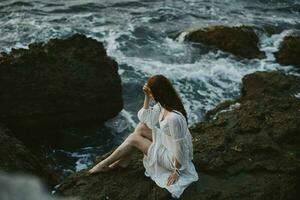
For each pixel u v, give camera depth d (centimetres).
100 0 1593
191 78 1143
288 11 1658
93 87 886
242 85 1062
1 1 1516
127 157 562
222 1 1698
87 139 891
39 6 1504
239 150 599
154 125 539
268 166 579
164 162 529
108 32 1350
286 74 1077
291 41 1251
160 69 1167
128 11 1520
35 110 851
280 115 671
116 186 548
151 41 1315
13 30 1317
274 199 549
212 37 1291
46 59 864
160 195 520
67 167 822
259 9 1655
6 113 834
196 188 539
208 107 1041
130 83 1091
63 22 1400
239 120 663
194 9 1591
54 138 880
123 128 934
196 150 599
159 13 1520
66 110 873
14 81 834
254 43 1302
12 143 664
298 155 613
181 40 1320
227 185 552
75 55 893
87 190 547
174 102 511
